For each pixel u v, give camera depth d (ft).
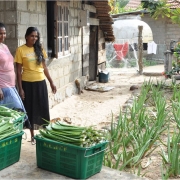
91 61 37.70
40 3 21.68
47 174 11.16
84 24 30.17
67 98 27.99
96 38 37.40
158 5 27.22
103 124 20.56
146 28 57.47
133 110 19.17
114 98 29.09
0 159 11.18
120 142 14.99
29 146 14.24
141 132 15.94
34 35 14.64
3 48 13.96
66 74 27.66
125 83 37.19
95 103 27.09
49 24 23.66
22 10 19.39
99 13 36.45
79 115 23.41
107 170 11.69
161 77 41.11
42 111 15.28
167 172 11.80
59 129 11.23
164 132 17.39
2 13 19.02
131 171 12.48
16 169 11.50
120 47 54.19
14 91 14.34
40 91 15.14
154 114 19.62
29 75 14.93
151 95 25.35
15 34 19.02
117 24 58.70
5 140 11.18
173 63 34.65
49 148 11.17
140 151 13.26
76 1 29.07
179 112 18.48
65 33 26.50
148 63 58.13
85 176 10.82
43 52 15.37
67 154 10.84
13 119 11.97
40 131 11.51
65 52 26.71
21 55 14.76
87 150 10.56
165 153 14.66
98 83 36.99
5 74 13.98
